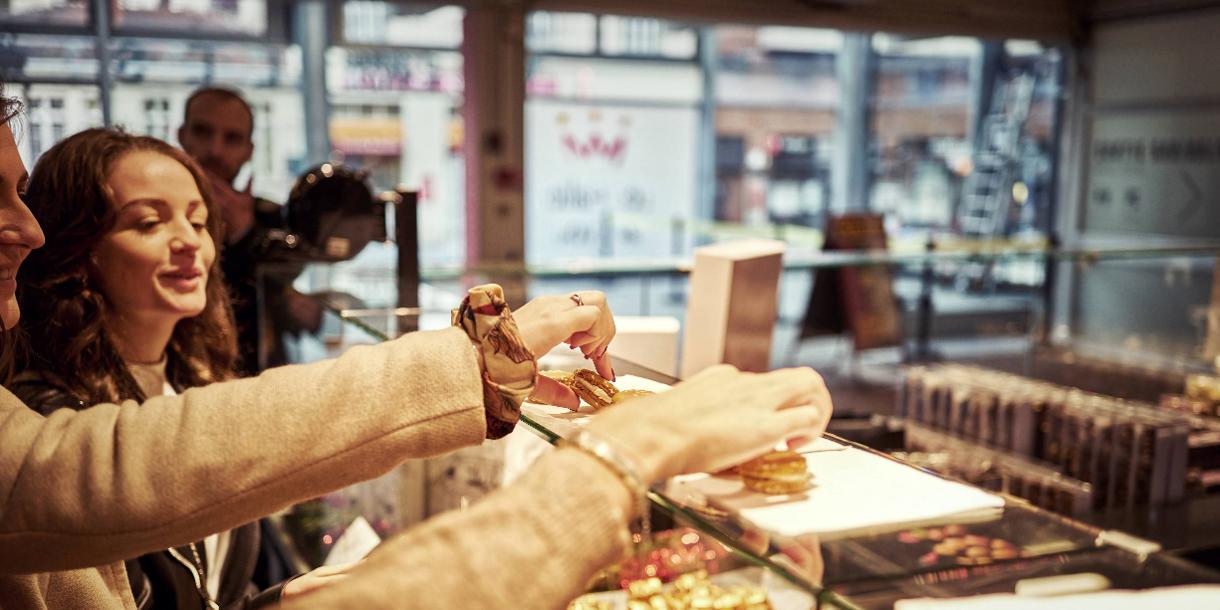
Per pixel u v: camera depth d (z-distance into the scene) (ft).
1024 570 2.01
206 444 2.15
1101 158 21.89
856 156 28.40
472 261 19.51
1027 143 24.63
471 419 2.29
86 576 3.31
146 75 18.19
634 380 3.30
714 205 27.66
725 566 3.70
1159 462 6.15
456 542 1.67
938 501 2.31
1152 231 20.65
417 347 2.34
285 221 7.20
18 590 2.94
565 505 1.73
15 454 2.17
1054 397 7.00
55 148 4.07
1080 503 5.96
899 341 12.89
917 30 20.98
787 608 3.38
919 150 27.53
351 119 21.27
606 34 25.18
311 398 2.22
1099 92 21.88
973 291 11.41
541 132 25.12
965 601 1.92
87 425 2.21
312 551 5.48
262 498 2.16
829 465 2.54
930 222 27.53
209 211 4.78
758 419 2.07
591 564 1.72
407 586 1.60
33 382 3.92
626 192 26.40
